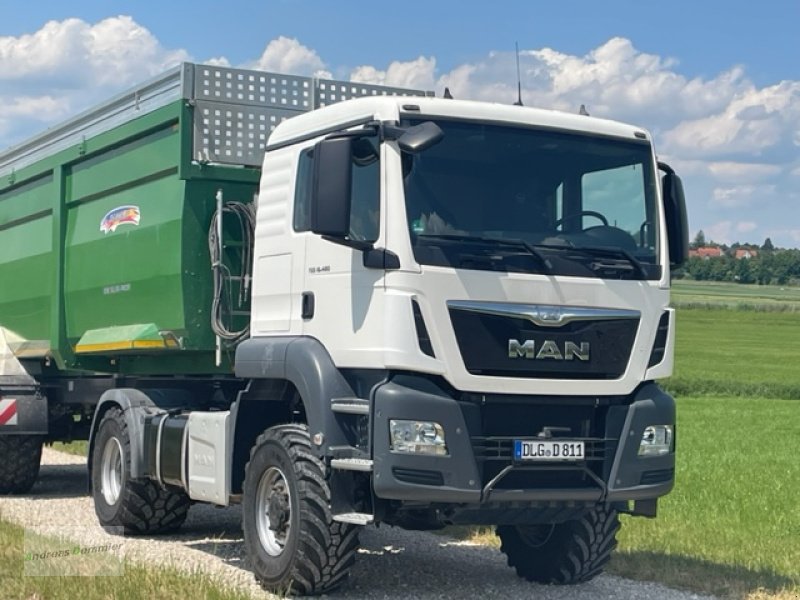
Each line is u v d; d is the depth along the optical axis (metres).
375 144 8.22
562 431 8.38
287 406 9.55
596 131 8.80
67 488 15.52
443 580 9.55
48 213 13.94
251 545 8.96
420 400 7.88
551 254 8.34
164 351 11.27
